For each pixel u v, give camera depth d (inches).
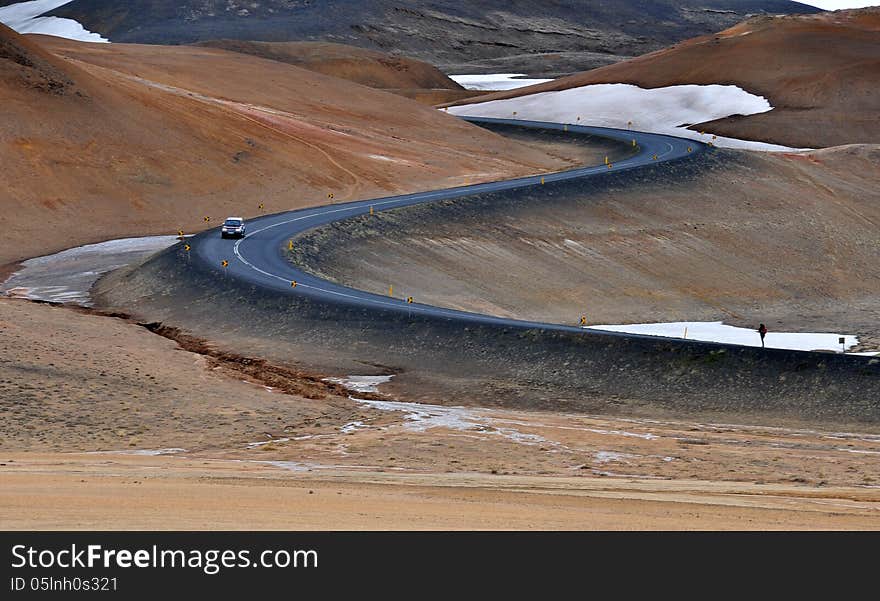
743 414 5049.2
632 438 4453.7
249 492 2864.2
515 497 2955.2
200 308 7249.0
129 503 2630.4
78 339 5871.1
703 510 2832.2
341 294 7209.6
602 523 2613.2
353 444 4163.4
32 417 4318.4
